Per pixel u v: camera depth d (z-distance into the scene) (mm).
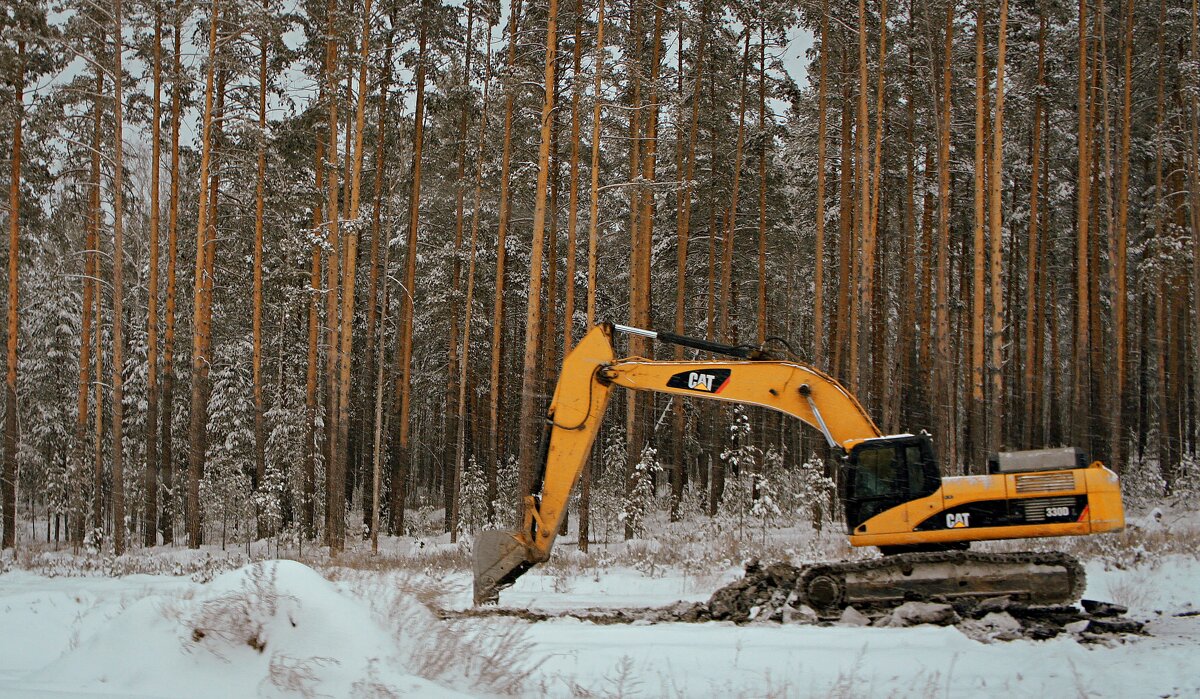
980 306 22672
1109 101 27656
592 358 10891
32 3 22562
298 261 30359
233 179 29562
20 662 7164
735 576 14445
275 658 5266
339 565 18766
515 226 33531
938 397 25797
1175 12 27719
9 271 25766
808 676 6750
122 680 5262
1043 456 10242
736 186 27531
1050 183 31922
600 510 29750
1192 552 13789
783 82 27172
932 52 24641
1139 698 6039
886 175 30406
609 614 10453
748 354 11000
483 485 28094
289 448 31250
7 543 26812
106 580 16672
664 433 37844
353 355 38500
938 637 8367
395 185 25719
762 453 28266
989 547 15547
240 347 34812
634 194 23953
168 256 26500
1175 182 29953
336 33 23031
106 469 34688
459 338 33312
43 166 26312
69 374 35469
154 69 25188
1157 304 29672
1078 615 9555
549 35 19469
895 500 10328
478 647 6129
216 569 18609
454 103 25797
